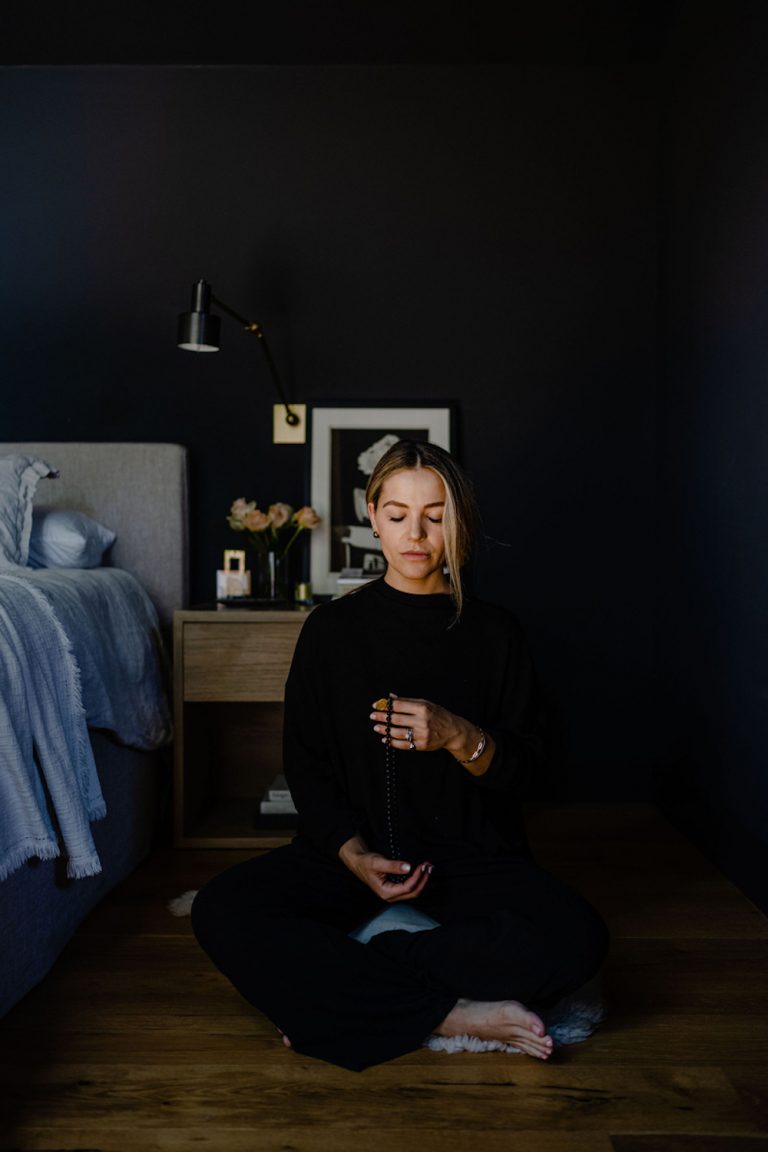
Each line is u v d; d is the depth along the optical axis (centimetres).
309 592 283
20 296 298
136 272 298
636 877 230
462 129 299
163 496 287
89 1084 138
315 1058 145
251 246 299
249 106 298
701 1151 121
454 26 282
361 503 297
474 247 299
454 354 300
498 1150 121
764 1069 141
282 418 299
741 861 220
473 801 162
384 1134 125
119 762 224
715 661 239
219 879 157
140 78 297
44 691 168
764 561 206
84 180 298
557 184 299
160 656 260
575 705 301
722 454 234
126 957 184
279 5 272
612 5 275
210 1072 141
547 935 140
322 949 144
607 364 299
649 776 302
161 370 299
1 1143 123
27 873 163
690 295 262
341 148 298
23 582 186
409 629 162
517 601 300
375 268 299
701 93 253
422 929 156
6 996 155
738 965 179
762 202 208
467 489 161
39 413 299
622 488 299
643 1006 162
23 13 276
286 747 169
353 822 157
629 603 300
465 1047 146
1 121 297
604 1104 132
